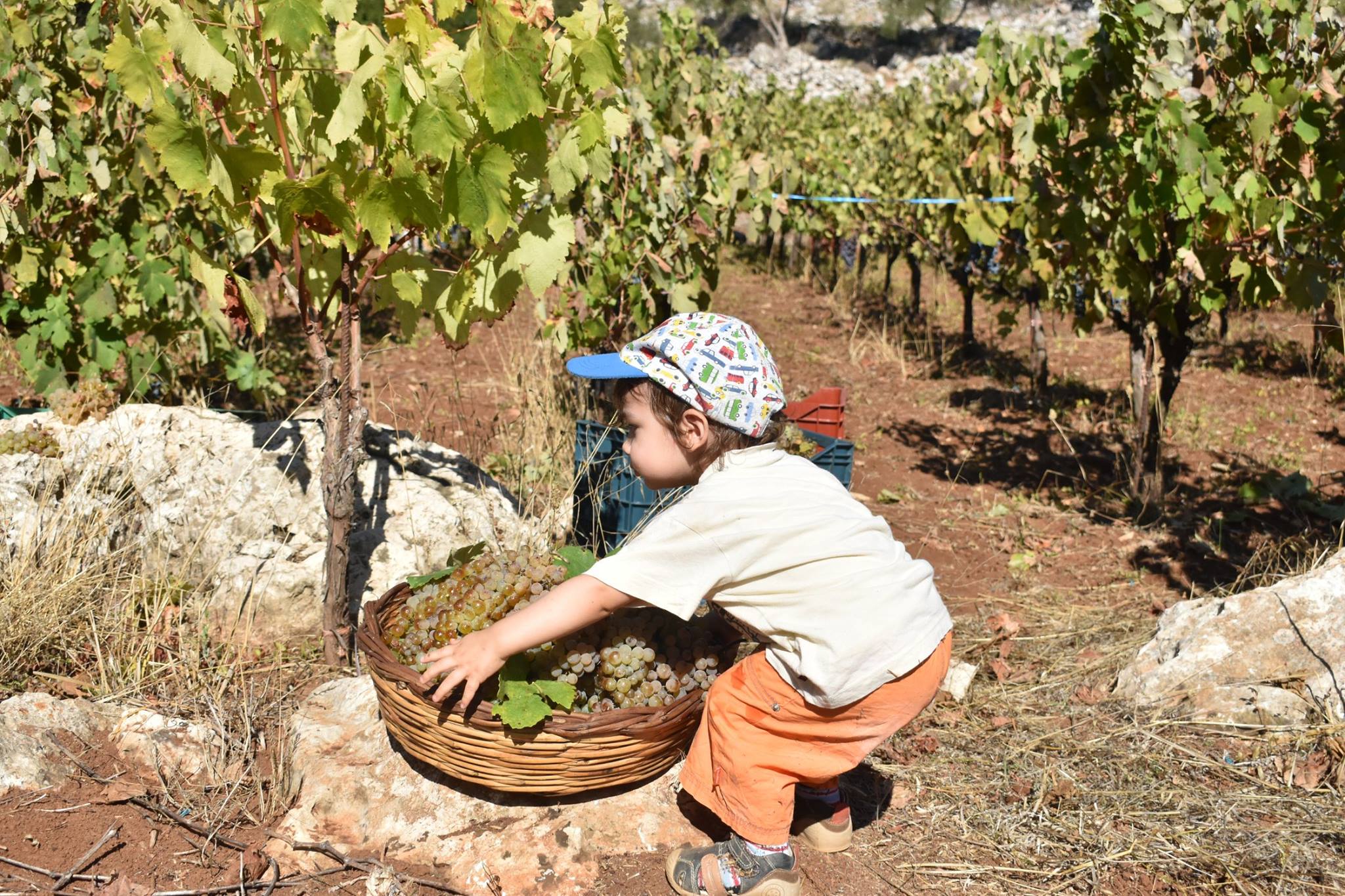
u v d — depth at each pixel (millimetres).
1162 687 3438
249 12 2746
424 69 2633
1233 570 4703
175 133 2568
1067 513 5555
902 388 8266
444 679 2324
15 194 4602
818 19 38875
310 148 3080
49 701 2861
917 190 10266
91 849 2451
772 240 13750
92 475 3699
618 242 5586
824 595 2176
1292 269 5160
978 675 3697
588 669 2492
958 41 37812
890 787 2975
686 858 2434
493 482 4156
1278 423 7281
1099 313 6184
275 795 2707
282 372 6961
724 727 2336
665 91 6906
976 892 2549
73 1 5020
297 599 3549
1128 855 2682
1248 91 5312
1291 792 2939
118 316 4938
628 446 2389
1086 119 5316
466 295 3059
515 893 2424
